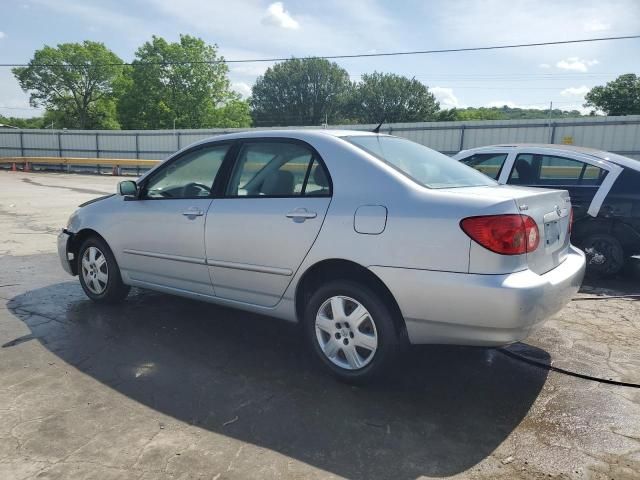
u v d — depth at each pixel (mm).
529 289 2777
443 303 2910
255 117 85438
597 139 22438
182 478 2410
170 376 3486
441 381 3451
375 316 3186
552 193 3393
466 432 2834
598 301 5328
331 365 3430
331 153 3449
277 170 3678
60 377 3449
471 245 2830
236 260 3754
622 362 3768
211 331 4340
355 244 3164
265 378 3469
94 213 4840
